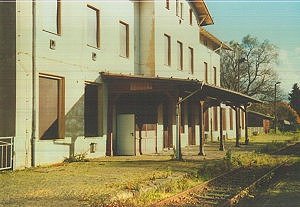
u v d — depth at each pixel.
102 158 19.78
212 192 11.70
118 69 22.36
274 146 30.73
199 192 11.65
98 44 20.67
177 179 13.27
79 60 18.98
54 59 17.28
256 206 9.62
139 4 25.12
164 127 25.97
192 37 31.59
